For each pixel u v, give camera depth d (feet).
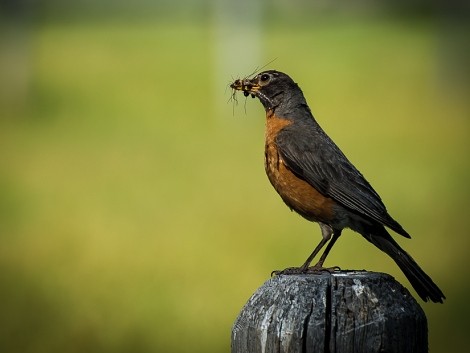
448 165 71.51
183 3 238.89
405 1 197.77
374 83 122.11
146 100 115.75
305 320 16.81
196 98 117.29
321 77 127.95
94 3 227.61
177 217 55.52
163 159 76.95
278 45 159.33
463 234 50.55
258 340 16.98
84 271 44.14
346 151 79.30
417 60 141.18
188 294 40.88
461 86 120.26
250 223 52.95
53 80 127.13
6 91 117.19
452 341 38.34
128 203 59.93
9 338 37.65
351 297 16.98
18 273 43.91
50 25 197.67
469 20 124.88
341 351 16.78
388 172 70.18
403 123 93.76
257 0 120.57
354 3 205.16
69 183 66.90
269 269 44.52
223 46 120.67
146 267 44.34
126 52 153.99
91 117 104.12
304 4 207.21
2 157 77.25
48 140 87.81
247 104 108.99
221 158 77.51
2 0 120.67
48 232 51.49
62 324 38.86
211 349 36.52
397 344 16.85
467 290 43.60
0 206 59.21
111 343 37.32
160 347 36.99
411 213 56.49
